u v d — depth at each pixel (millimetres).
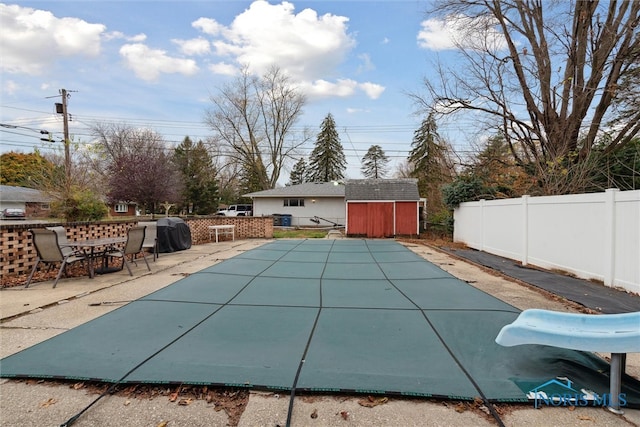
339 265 7293
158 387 2303
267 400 2176
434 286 5344
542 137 10914
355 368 2535
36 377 2396
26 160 34250
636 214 4738
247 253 9109
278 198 24203
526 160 12688
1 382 2363
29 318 3697
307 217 23828
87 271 6496
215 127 29203
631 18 8484
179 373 2438
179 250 9836
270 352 2816
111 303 4297
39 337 3145
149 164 24453
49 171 11844
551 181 9305
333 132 40344
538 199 7141
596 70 9281
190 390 2273
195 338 3127
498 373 2465
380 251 9773
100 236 8023
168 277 5977
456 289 5137
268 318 3727
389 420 1986
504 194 11656
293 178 47375
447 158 19109
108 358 2688
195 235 12297
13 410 2061
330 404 2129
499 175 12984
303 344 2996
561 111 10398
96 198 11883
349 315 3842
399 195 16547
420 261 7938
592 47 9445
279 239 13664
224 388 2283
